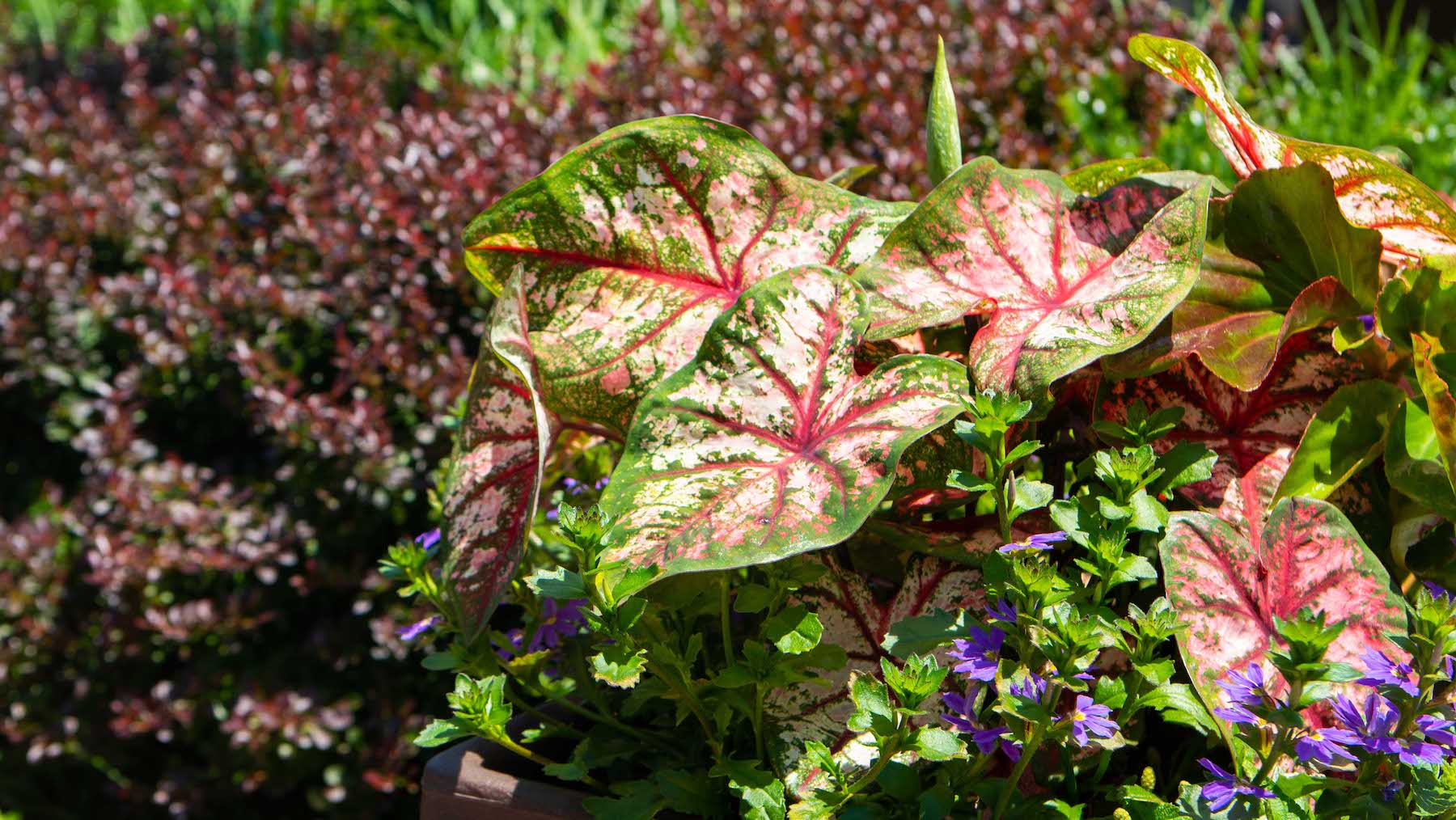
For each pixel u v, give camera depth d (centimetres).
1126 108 348
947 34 353
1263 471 141
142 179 341
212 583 307
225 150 319
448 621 148
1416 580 143
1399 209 147
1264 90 373
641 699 139
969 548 139
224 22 495
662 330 146
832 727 138
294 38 460
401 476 265
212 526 284
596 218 146
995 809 130
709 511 132
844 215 147
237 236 311
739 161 146
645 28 390
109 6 612
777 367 138
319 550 290
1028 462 152
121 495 285
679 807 136
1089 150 324
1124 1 384
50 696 313
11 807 327
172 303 290
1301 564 134
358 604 268
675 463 135
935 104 151
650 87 345
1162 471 134
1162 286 135
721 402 137
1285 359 145
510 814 139
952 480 132
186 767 295
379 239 283
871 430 133
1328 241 141
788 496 132
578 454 161
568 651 154
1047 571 128
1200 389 144
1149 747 144
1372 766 128
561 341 146
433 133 311
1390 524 144
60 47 501
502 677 140
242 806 305
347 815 279
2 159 379
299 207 295
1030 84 341
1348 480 145
